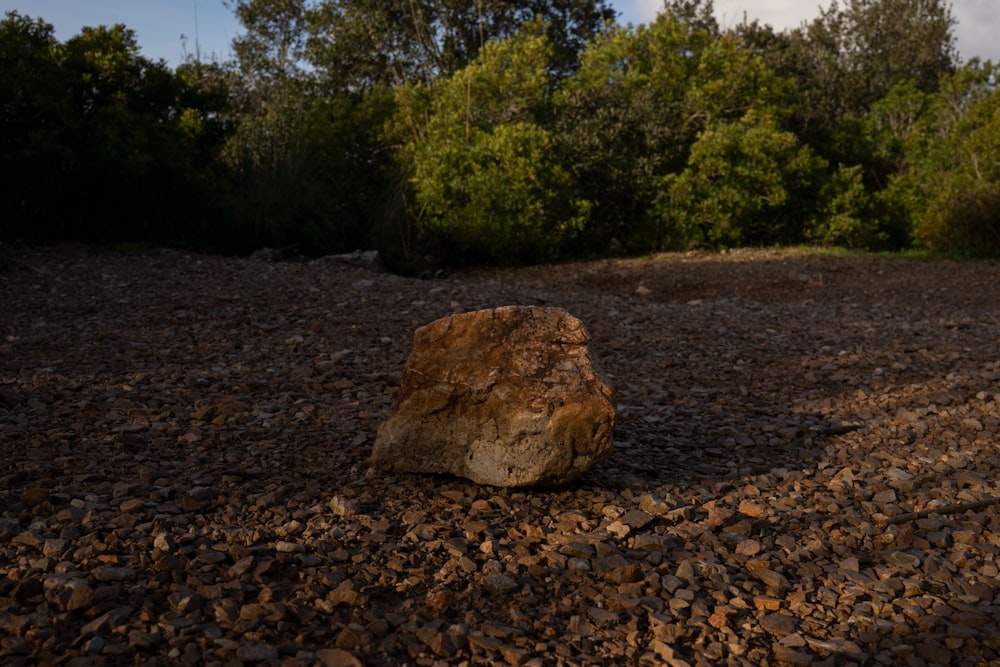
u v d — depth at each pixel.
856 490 4.68
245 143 18.62
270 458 4.68
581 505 4.27
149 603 3.02
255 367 6.76
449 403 4.36
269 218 16.30
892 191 20.95
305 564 3.41
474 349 4.39
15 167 13.23
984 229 18.17
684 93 21.91
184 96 17.41
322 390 6.21
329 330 8.30
